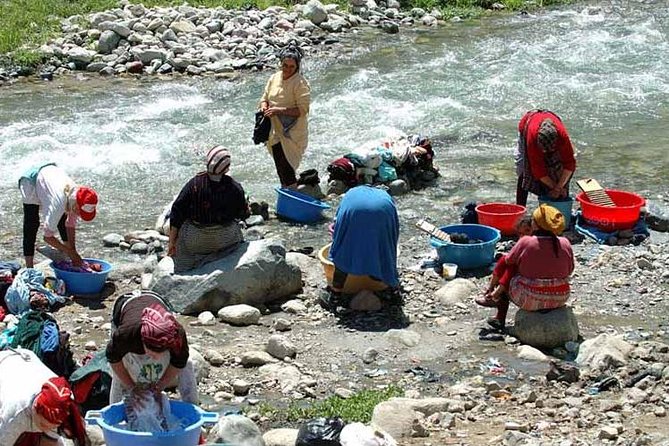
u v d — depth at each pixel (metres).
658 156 15.09
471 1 25.70
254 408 8.20
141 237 12.04
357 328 9.77
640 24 23.55
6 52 20.45
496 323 9.73
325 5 24.12
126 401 6.46
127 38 20.92
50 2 22.89
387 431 7.62
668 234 12.07
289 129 13.05
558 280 9.32
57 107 17.58
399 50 21.52
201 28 21.58
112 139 15.73
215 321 9.89
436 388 8.62
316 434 6.67
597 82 18.95
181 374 6.86
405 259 11.43
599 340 9.15
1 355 6.02
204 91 18.77
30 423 5.74
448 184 14.02
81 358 8.98
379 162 13.65
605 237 11.86
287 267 10.37
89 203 10.24
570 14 25.11
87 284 10.45
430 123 16.75
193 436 6.32
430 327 9.79
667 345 9.32
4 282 10.03
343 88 18.62
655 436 7.45
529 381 8.73
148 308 6.43
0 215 13.02
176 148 15.44
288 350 9.12
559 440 7.48
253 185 14.03
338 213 10.10
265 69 20.39
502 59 20.47
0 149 15.11
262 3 23.84
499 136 16.14
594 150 15.44
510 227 11.84
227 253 10.31
